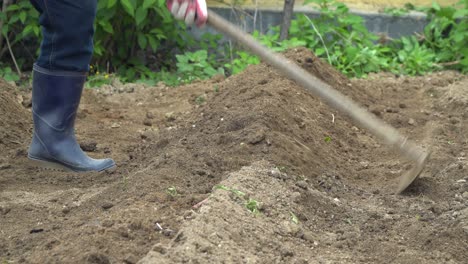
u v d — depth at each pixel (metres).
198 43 9.82
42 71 4.96
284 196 4.62
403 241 4.48
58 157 5.15
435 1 10.44
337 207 4.84
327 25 9.76
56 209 4.61
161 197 4.38
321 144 6.01
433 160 5.96
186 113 7.30
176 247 3.64
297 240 4.23
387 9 10.27
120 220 4.01
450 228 4.57
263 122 5.66
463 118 7.32
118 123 7.11
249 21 10.09
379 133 4.90
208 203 4.15
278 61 4.78
